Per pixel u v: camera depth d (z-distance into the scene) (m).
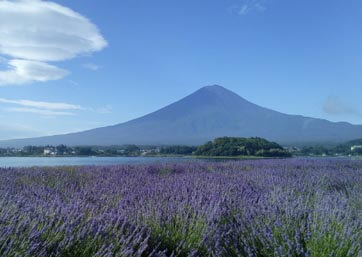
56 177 7.38
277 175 8.53
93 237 3.07
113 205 4.42
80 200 4.14
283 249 3.27
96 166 10.61
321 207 4.25
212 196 4.84
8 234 2.74
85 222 3.30
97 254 2.80
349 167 12.88
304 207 4.47
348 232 3.41
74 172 8.75
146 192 5.19
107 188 5.48
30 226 3.02
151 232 3.50
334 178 8.47
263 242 3.51
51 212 3.50
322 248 3.34
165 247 3.44
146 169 9.98
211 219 3.81
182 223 3.71
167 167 10.83
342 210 4.38
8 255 2.58
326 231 3.58
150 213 3.92
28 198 4.35
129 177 7.38
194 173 9.09
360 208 5.18
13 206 3.52
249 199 4.89
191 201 4.48
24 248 2.66
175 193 5.05
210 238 3.50
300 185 6.76
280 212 4.14
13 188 5.33
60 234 3.01
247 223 3.94
